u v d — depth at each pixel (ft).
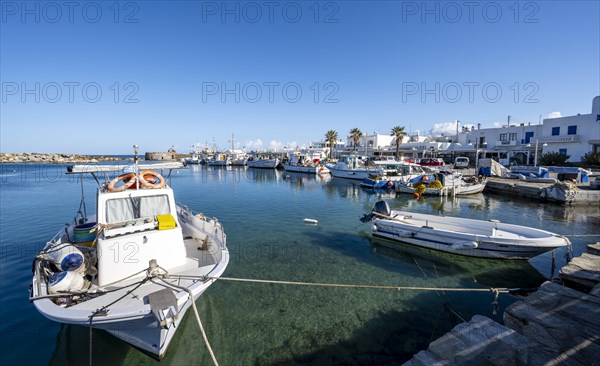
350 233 48.24
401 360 19.20
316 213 64.18
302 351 20.11
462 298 26.94
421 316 24.13
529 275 31.63
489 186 95.91
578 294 20.27
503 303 26.03
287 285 29.53
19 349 19.60
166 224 22.22
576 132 125.08
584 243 41.45
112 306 17.02
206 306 25.55
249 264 35.29
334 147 258.98
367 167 134.51
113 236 20.61
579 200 71.46
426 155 188.34
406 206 72.95
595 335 16.01
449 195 85.87
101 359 18.86
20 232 48.11
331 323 23.22
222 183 127.03
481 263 34.53
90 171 25.32
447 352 15.08
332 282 30.53
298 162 181.27
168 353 19.63
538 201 77.87
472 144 171.22
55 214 62.39
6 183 123.54
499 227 38.58
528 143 143.54
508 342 15.64
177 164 29.53
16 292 26.84
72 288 18.39
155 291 18.06
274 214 63.10
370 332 22.07
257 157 263.70
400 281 30.66
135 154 24.29
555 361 14.08
